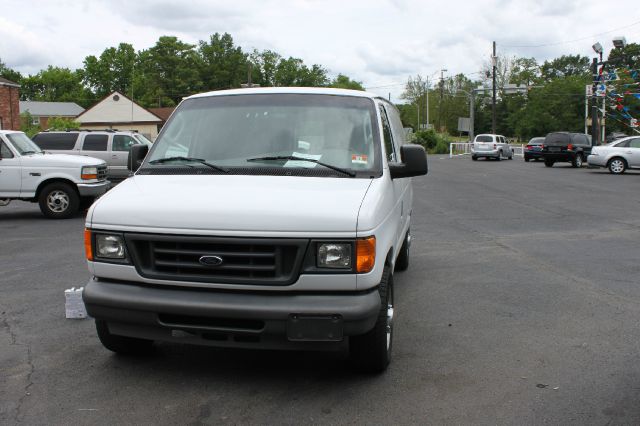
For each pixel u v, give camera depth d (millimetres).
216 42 104500
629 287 7000
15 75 113250
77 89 111375
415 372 4453
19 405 3881
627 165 25531
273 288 3746
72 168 12883
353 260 3734
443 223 12156
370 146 4707
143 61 109750
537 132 88750
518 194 17688
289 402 3938
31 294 6676
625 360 4695
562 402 3936
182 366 4543
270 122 4859
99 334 4500
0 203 13023
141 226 3900
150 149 4941
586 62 117938
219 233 3760
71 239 10328
